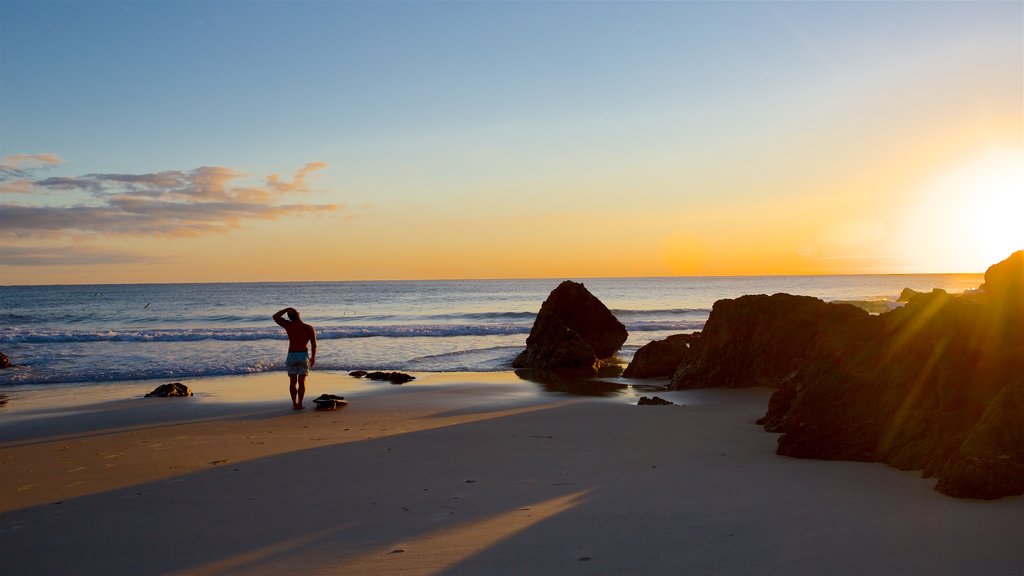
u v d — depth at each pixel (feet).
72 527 19.83
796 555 15.44
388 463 27.84
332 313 192.85
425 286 470.80
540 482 23.97
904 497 19.79
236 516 20.51
